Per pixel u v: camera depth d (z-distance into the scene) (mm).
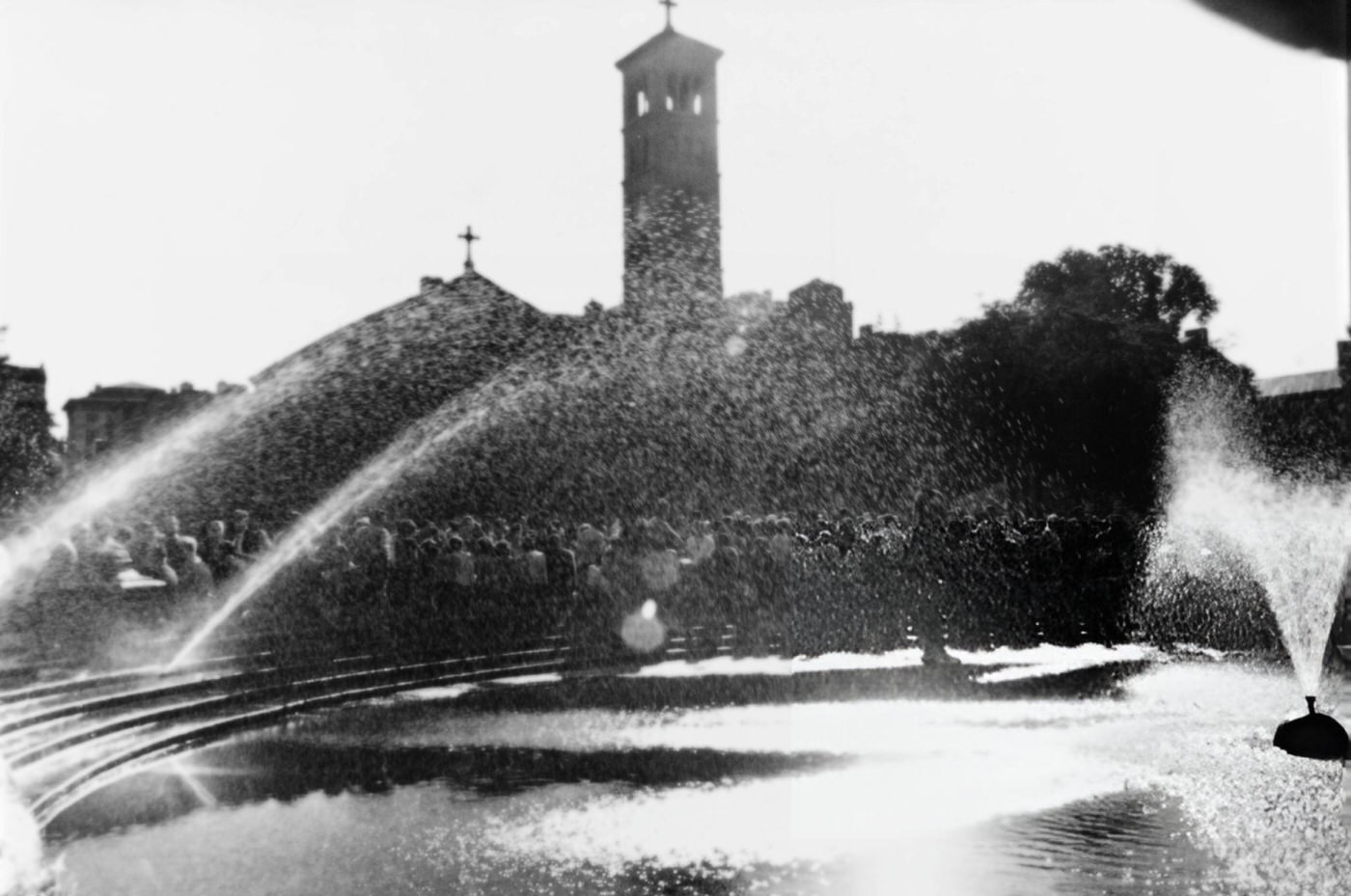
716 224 60812
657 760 11422
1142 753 11141
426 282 43094
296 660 17250
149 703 13664
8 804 7688
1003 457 53438
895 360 56250
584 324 46938
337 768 11320
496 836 8578
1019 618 24453
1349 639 8555
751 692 16250
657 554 24094
